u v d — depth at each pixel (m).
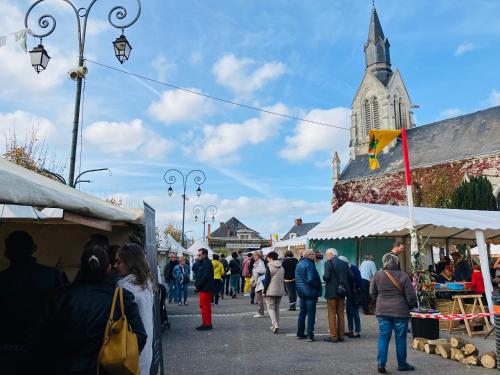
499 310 6.46
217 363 6.74
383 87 57.84
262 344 8.20
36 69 9.30
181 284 15.84
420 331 7.99
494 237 15.69
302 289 8.57
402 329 6.27
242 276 20.64
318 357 7.12
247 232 85.06
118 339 2.61
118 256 3.82
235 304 15.94
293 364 6.66
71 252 7.96
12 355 2.94
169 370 6.33
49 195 3.47
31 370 2.71
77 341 2.60
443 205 34.69
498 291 9.95
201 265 9.95
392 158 50.94
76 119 9.56
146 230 6.02
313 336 8.58
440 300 10.14
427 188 44.25
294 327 10.28
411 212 9.97
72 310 2.64
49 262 7.81
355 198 51.72
